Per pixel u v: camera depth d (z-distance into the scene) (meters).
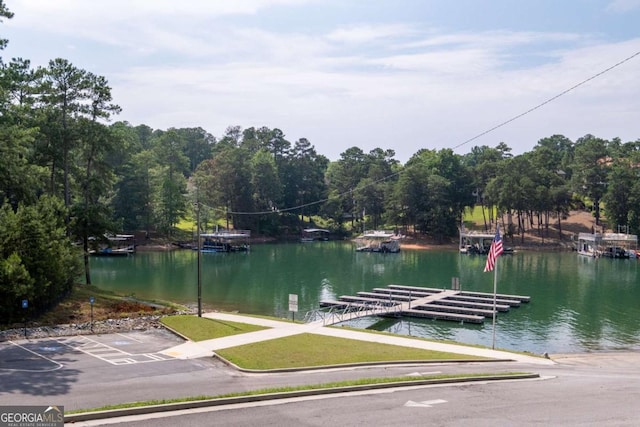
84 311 42.50
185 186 141.12
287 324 40.03
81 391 21.83
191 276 82.12
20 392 21.50
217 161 144.50
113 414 18.09
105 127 55.84
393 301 59.28
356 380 23.33
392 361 28.75
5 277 37.03
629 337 45.41
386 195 148.12
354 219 169.75
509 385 23.64
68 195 55.62
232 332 36.19
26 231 40.59
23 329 35.66
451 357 30.64
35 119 52.41
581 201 153.00
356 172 161.62
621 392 22.33
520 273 87.88
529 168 137.12
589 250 117.88
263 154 154.00
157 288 69.88
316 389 21.52
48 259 41.47
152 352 30.53
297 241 148.50
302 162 165.25
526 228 145.75
